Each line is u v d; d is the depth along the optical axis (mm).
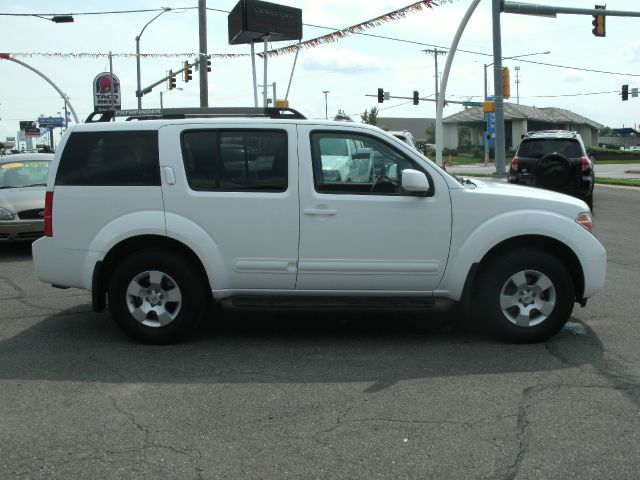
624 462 3590
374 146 5648
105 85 28203
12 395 4641
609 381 4832
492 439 3881
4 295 7891
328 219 5574
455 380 4887
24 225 10656
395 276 5629
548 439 3873
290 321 6621
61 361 5398
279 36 22234
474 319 6598
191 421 4180
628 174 38594
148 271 5707
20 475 3486
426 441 3861
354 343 5867
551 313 5672
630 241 11719
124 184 5668
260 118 5762
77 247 5711
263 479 3439
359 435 3953
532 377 4930
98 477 3467
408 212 5570
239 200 5578
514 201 5598
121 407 4418
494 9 26656
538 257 5602
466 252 5574
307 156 5602
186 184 5617
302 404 4449
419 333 6156
